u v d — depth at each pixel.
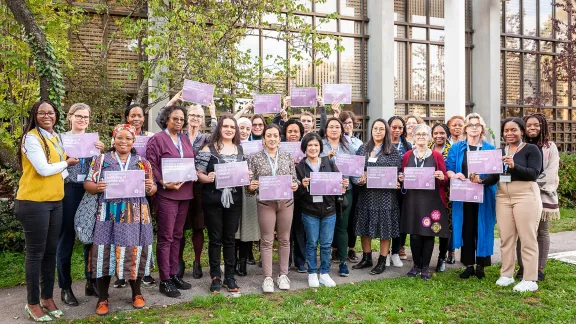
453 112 10.99
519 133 4.65
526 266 4.62
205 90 5.45
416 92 12.55
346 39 11.58
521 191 4.57
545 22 14.12
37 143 3.68
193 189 4.98
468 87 13.05
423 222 4.96
